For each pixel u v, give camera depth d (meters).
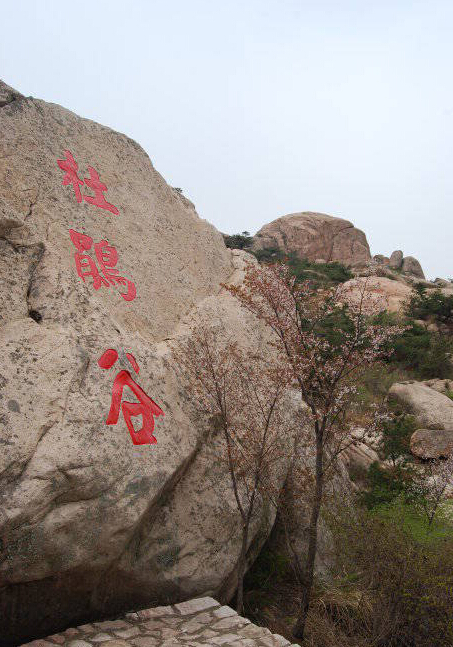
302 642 4.36
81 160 5.37
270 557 5.54
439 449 10.78
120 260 5.28
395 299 26.84
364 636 4.31
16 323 3.90
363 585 4.74
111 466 3.75
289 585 5.43
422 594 4.13
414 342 19.38
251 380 5.14
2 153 4.68
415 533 5.35
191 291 5.99
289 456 5.25
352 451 8.80
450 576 4.13
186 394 4.83
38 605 3.66
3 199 4.24
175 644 3.66
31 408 3.56
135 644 3.64
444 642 3.95
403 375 17.61
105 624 3.93
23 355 3.73
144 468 3.99
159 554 4.24
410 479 6.94
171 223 6.21
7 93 4.95
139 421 4.16
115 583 4.04
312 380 4.68
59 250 4.69
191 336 5.34
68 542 3.50
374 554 4.50
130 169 5.95
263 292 4.64
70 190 5.11
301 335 4.62
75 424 3.69
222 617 4.09
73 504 3.54
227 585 4.81
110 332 4.38
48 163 5.00
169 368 4.82
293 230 42.69
